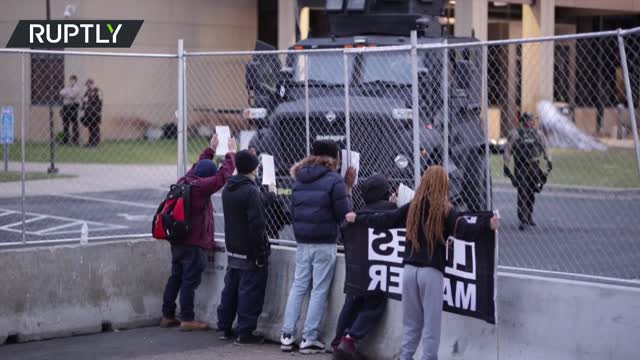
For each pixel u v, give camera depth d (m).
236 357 8.79
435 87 12.65
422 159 11.81
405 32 14.95
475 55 13.88
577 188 19.31
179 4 35.97
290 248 9.52
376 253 8.30
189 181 9.82
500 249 13.78
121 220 17.17
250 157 9.13
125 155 20.44
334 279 9.00
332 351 8.77
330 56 13.23
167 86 32.69
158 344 9.35
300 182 8.90
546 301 7.55
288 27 35.53
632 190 19.14
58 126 24.25
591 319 7.30
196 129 21.03
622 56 7.22
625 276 11.77
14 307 9.42
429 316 7.36
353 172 9.10
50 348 9.19
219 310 9.49
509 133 15.67
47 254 9.64
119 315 10.10
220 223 16.14
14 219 16.95
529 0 36.97
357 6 15.06
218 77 21.86
